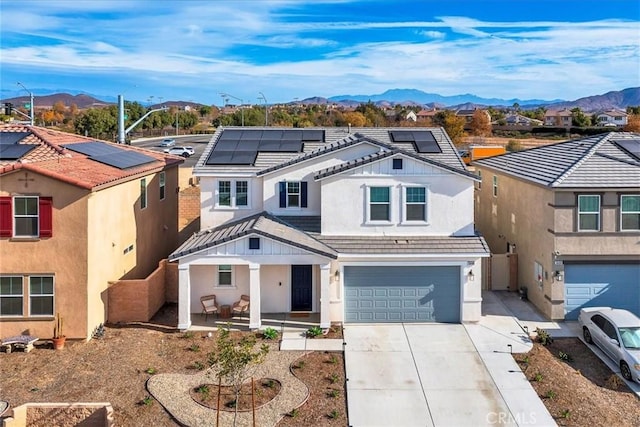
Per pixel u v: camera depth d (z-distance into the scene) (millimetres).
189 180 43125
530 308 23328
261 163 24578
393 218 22188
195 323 21406
